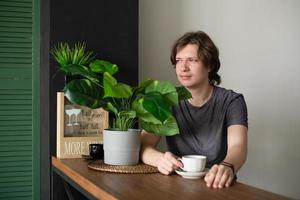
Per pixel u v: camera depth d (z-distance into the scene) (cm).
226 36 271
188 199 111
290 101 293
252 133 285
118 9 216
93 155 177
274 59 287
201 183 133
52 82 203
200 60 168
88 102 153
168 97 154
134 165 159
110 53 214
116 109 159
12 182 212
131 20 219
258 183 288
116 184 129
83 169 156
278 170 294
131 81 219
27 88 213
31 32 213
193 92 176
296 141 297
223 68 271
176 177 142
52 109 203
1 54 210
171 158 146
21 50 212
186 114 180
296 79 294
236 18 274
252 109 282
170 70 253
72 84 154
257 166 288
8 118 211
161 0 252
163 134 163
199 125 178
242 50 276
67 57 190
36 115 214
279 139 292
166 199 110
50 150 203
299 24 293
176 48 172
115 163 158
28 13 212
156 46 250
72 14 206
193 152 178
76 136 190
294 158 298
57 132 190
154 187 125
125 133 157
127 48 218
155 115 137
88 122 193
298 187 300
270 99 287
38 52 214
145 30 247
